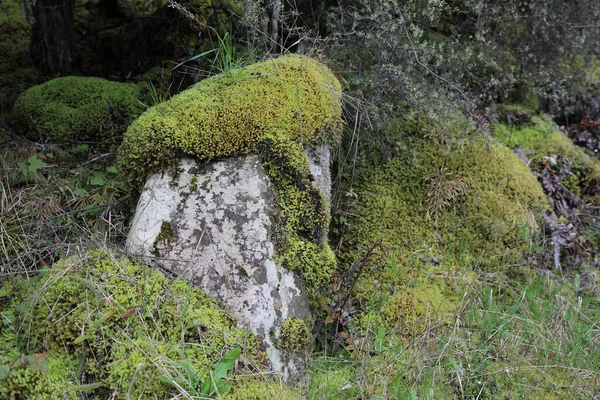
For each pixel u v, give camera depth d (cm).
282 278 250
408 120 369
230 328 227
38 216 296
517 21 416
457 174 354
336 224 331
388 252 316
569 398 249
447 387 250
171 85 369
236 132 260
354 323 286
